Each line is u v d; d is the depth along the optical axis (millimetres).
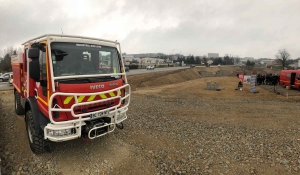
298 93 22828
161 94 19422
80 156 5047
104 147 5574
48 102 4238
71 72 4543
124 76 5547
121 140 6129
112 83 5020
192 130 7500
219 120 9109
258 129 7828
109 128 4922
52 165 4633
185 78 53156
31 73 4422
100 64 5129
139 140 6234
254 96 20094
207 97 18672
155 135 6773
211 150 5727
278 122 8938
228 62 146750
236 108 12078
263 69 91000
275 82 31500
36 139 4715
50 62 4137
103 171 4504
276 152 5605
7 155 4973
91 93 4457
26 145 5551
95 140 5988
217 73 74438
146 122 8281
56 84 4156
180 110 11078
